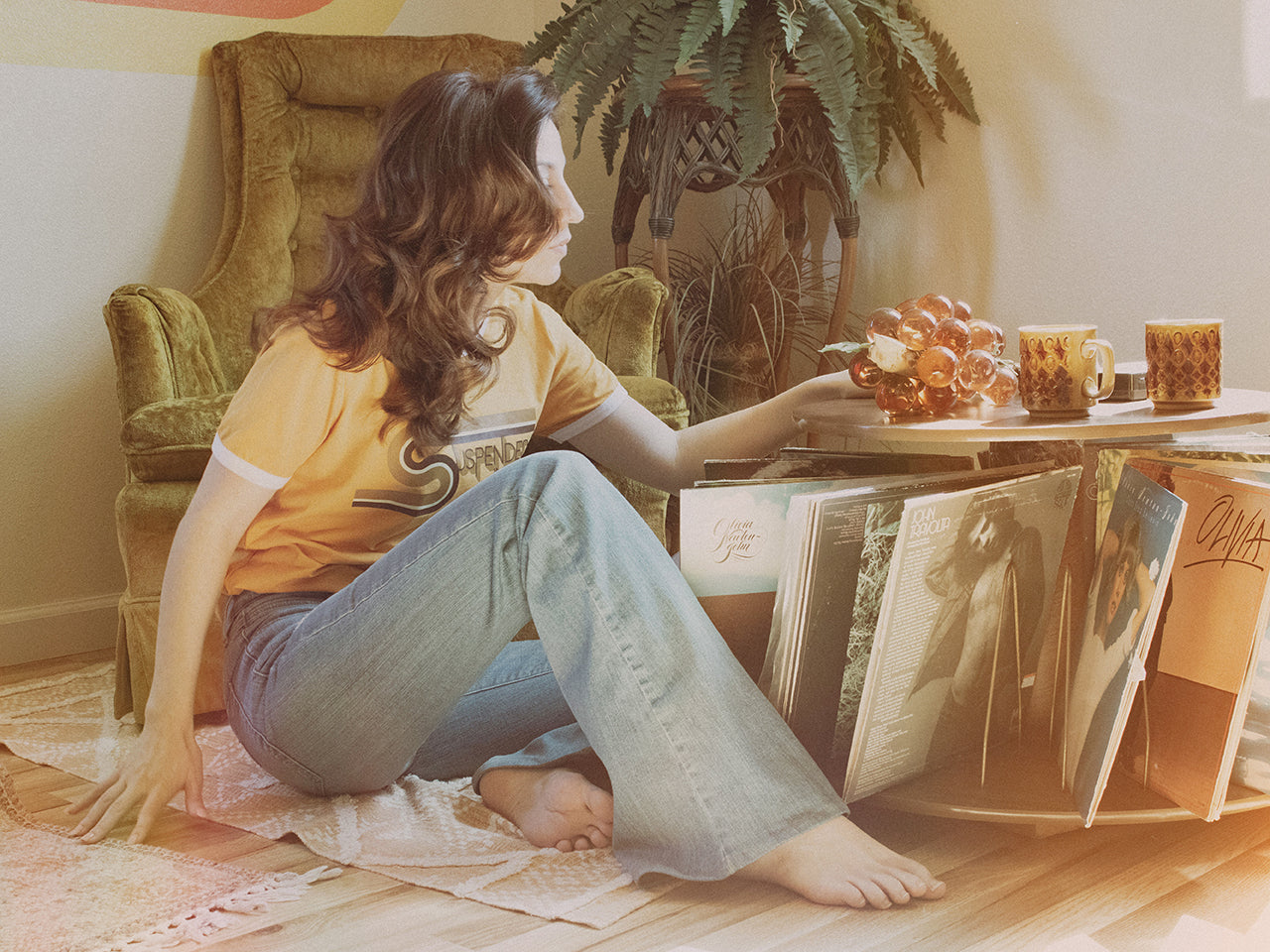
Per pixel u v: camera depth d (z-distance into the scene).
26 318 2.32
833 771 1.23
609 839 1.20
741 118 2.38
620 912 1.06
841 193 2.55
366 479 1.28
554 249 1.29
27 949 1.03
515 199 1.22
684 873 1.07
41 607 2.34
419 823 1.28
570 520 1.09
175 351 2.05
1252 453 1.22
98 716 1.86
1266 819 1.23
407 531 1.35
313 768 1.28
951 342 1.26
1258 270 2.11
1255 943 0.97
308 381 1.20
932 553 1.10
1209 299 2.18
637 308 2.18
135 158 2.45
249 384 1.23
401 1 2.80
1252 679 1.14
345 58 2.57
